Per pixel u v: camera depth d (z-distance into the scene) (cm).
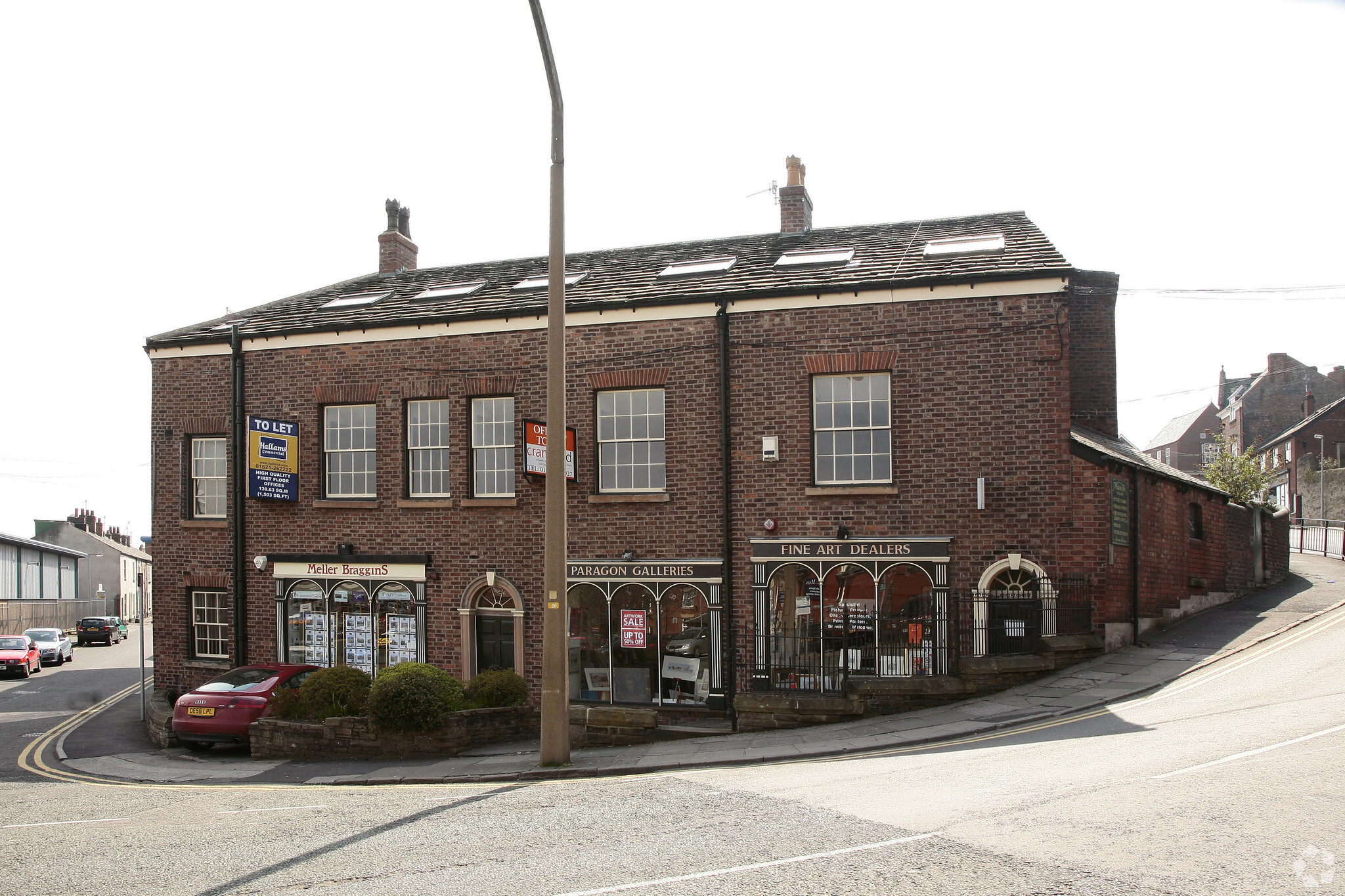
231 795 1158
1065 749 1002
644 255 2016
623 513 1647
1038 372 1491
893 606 1523
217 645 1933
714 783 996
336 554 1812
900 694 1395
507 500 1716
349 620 1817
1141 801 735
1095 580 1512
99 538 7394
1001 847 644
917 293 1535
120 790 1240
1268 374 6012
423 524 1767
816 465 1577
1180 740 978
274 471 1800
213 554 1923
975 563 1497
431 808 945
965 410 1513
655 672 1619
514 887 632
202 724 1528
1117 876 571
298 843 812
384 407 1812
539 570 1692
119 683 2867
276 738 1465
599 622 1656
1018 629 1476
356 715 1469
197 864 757
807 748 1205
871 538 1530
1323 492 4550
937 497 1516
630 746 1382
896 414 1540
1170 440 7588
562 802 930
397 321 1794
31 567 5794
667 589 1627
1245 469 3531
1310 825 646
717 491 1605
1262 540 2339
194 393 1958
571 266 2012
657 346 1648
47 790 1264
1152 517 1747
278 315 2025
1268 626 1723
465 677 1720
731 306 1612
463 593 1734
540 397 1711
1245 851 602
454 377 1766
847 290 1554
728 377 1608
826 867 626
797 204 2006
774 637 1544
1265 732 973
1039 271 1484
